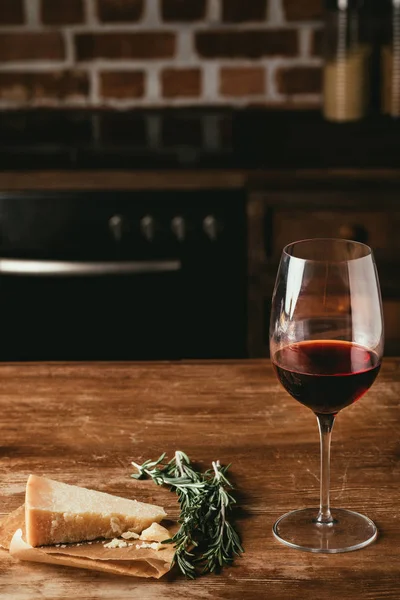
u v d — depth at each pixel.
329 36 2.75
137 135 2.78
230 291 2.53
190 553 1.00
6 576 0.97
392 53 2.71
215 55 3.04
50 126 2.88
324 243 1.09
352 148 2.59
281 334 1.04
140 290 2.54
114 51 3.04
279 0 2.98
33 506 1.00
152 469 1.15
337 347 1.03
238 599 0.93
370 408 1.31
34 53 3.04
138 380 1.41
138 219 2.46
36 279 2.53
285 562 0.98
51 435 1.25
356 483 1.13
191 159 2.52
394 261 2.51
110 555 0.98
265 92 3.07
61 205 2.44
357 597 0.93
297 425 1.27
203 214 2.46
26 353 2.60
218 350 2.60
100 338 2.59
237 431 1.25
